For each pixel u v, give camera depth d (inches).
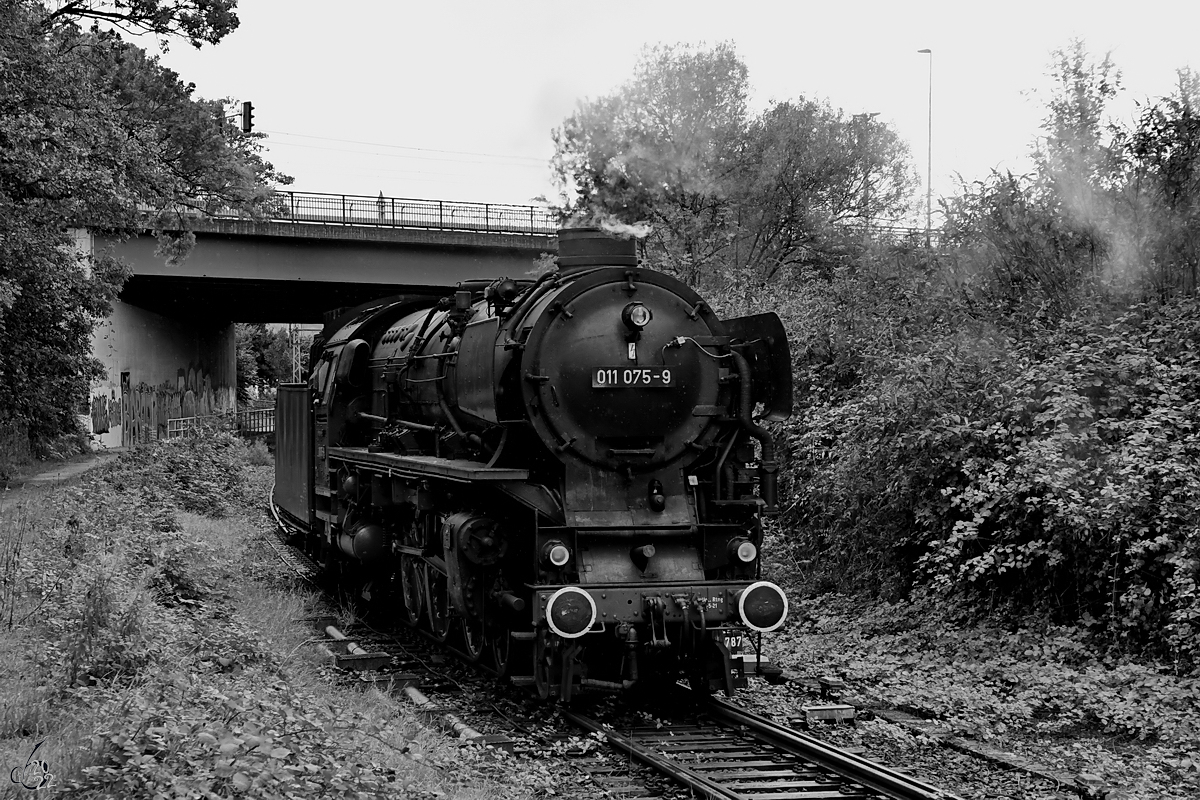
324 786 239.1
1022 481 421.7
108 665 327.9
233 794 221.6
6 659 339.0
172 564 489.7
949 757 318.7
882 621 482.9
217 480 966.4
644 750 316.2
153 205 968.9
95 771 225.3
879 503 515.8
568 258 405.4
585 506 377.1
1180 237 497.7
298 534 695.7
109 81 1002.1
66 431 1119.6
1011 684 393.1
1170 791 287.1
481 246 1348.4
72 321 968.3
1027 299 536.1
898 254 663.8
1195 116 498.6
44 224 824.3
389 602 547.5
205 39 1032.2
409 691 370.3
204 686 300.8
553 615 343.9
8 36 733.9
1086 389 451.5
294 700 297.7
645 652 357.4
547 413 374.0
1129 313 484.4
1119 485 395.9
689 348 390.0
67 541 481.7
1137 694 354.6
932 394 483.8
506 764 299.6
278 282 1395.2
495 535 382.3
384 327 590.9
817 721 353.1
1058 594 432.1
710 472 397.7
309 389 629.0
